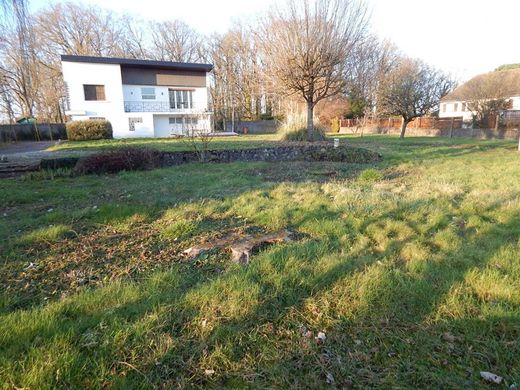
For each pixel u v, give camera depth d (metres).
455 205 4.72
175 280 2.52
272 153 11.78
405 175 7.70
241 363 1.72
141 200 5.18
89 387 1.54
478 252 2.96
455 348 1.82
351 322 2.05
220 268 2.78
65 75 23.48
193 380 1.61
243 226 3.86
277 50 14.10
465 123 24.08
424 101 21.62
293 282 2.48
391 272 2.59
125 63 24.77
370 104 32.22
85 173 8.34
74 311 2.13
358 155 10.87
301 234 3.61
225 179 7.17
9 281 2.58
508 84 27.42
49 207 5.00
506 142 17.80
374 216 4.08
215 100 39.47
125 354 1.74
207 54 42.16
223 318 2.06
